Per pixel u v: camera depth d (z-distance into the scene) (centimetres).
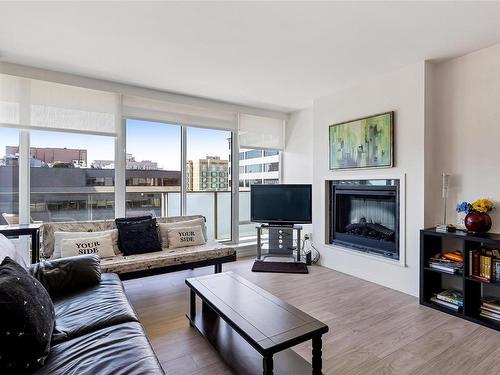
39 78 321
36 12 215
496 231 266
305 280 354
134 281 348
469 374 180
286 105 469
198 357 198
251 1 202
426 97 299
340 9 211
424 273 283
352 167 368
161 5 207
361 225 370
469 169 284
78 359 125
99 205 372
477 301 261
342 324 243
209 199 461
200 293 208
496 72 267
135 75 342
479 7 206
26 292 132
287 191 440
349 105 378
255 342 144
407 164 312
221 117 459
